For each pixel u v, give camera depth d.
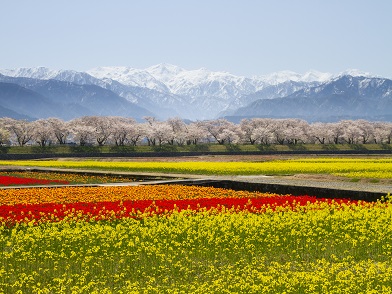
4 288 29.16
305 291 27.69
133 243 37.25
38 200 59.47
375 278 29.67
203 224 43.53
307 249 37.31
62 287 28.77
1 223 45.06
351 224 42.44
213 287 29.11
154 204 53.56
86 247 37.06
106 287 29.73
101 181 96.00
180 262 34.22
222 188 78.50
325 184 74.81
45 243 38.22
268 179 86.81
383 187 69.25
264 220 44.44
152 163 144.50
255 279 30.30
